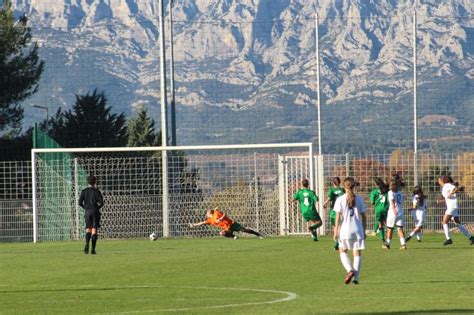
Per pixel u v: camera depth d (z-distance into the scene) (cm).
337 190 5378
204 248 5072
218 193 6266
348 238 3133
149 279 3422
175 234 6247
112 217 6284
